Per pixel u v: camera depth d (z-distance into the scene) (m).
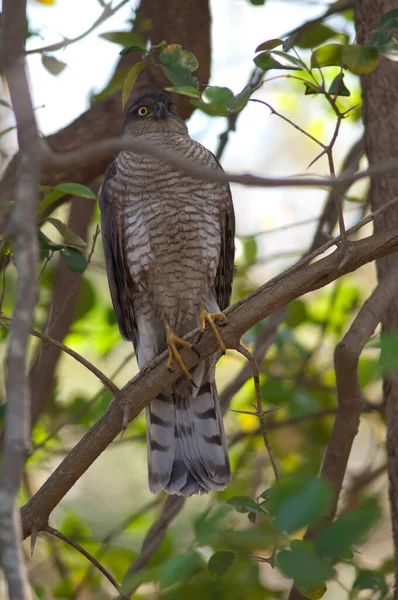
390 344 4.05
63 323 9.59
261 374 10.14
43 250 6.77
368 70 5.42
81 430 10.07
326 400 10.27
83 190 5.90
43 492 6.00
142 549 8.20
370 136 7.09
